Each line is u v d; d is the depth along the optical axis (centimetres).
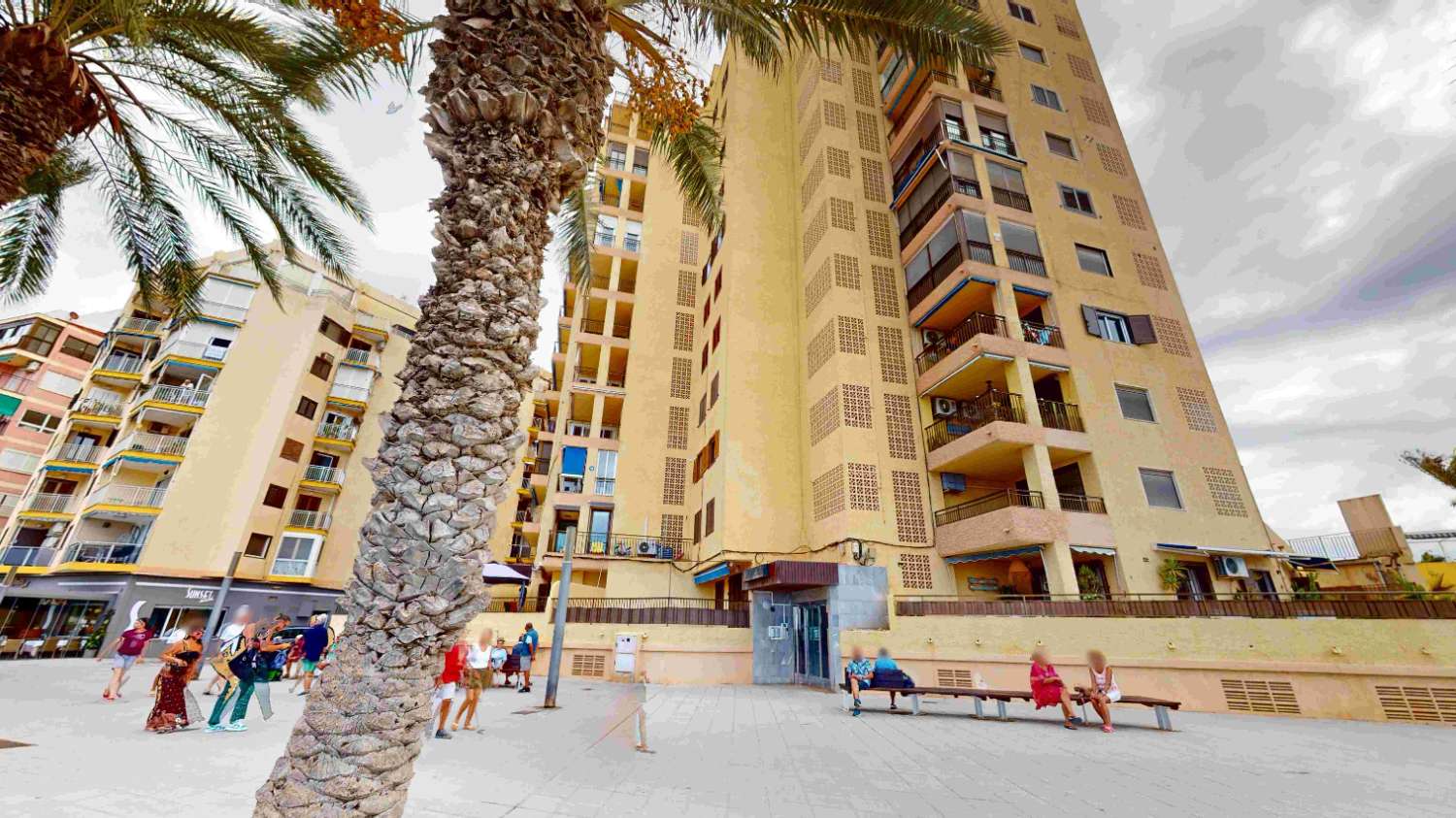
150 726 696
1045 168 2028
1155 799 524
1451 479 2173
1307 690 991
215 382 2650
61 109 611
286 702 997
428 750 674
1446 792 539
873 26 690
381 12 498
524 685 1323
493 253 323
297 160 882
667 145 945
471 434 286
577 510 2459
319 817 231
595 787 539
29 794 433
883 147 2244
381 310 3441
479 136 347
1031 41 2312
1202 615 1098
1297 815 479
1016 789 555
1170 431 1683
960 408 1731
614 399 2600
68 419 2723
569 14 388
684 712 1041
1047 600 1378
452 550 269
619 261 2816
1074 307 1783
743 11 694
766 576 1471
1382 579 1822
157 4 685
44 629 2278
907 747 753
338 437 2997
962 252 1738
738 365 1991
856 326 1872
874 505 1642
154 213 973
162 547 2347
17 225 989
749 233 2216
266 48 724
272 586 2595
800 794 533
